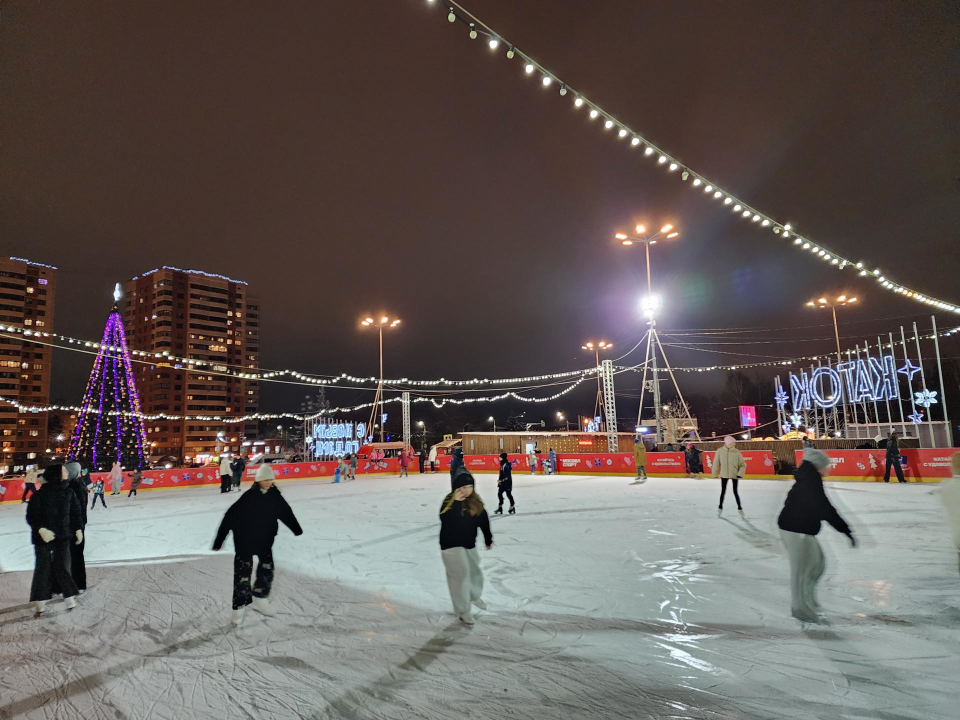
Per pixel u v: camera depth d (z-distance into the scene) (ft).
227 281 398.21
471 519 18.93
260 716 12.52
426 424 309.42
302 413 258.16
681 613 18.60
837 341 110.93
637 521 39.09
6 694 14.10
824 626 16.90
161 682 14.52
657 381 86.53
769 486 62.59
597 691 13.17
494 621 18.47
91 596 23.63
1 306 312.09
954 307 58.80
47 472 21.74
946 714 11.75
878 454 61.36
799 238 48.26
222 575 27.43
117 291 130.21
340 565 28.04
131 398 180.75
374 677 14.37
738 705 12.34
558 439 122.93
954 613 17.74
